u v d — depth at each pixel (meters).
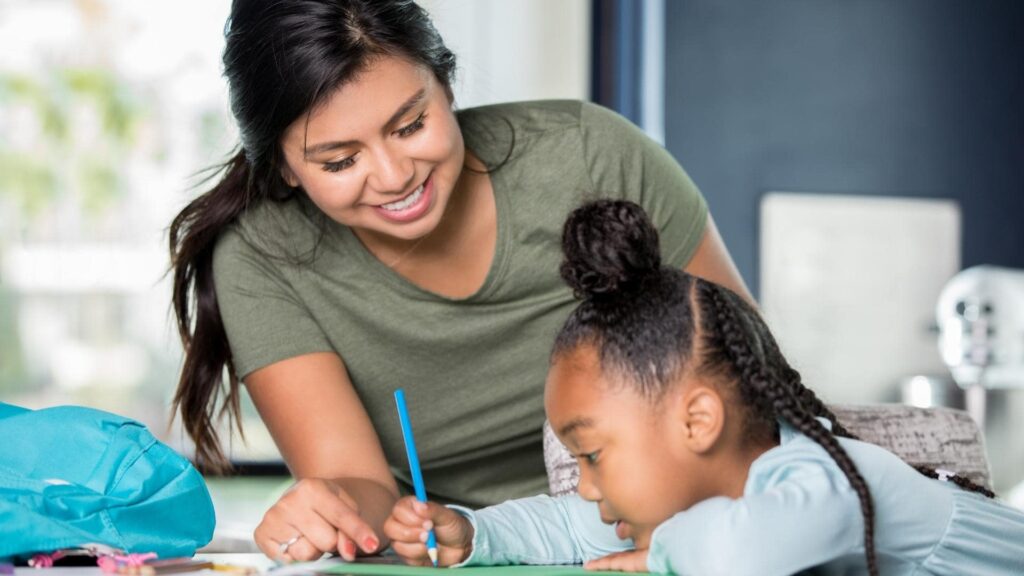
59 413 1.31
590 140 1.79
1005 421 3.66
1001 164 5.04
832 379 4.59
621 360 1.24
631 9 4.43
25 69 4.43
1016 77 5.05
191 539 1.31
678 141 4.81
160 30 4.47
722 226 4.82
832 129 4.90
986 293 3.71
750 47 4.84
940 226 4.70
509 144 1.76
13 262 4.41
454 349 1.77
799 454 1.21
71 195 4.46
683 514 1.19
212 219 1.73
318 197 1.50
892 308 4.64
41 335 4.43
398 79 1.42
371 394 1.81
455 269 1.74
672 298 1.25
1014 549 1.31
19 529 1.19
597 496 1.28
